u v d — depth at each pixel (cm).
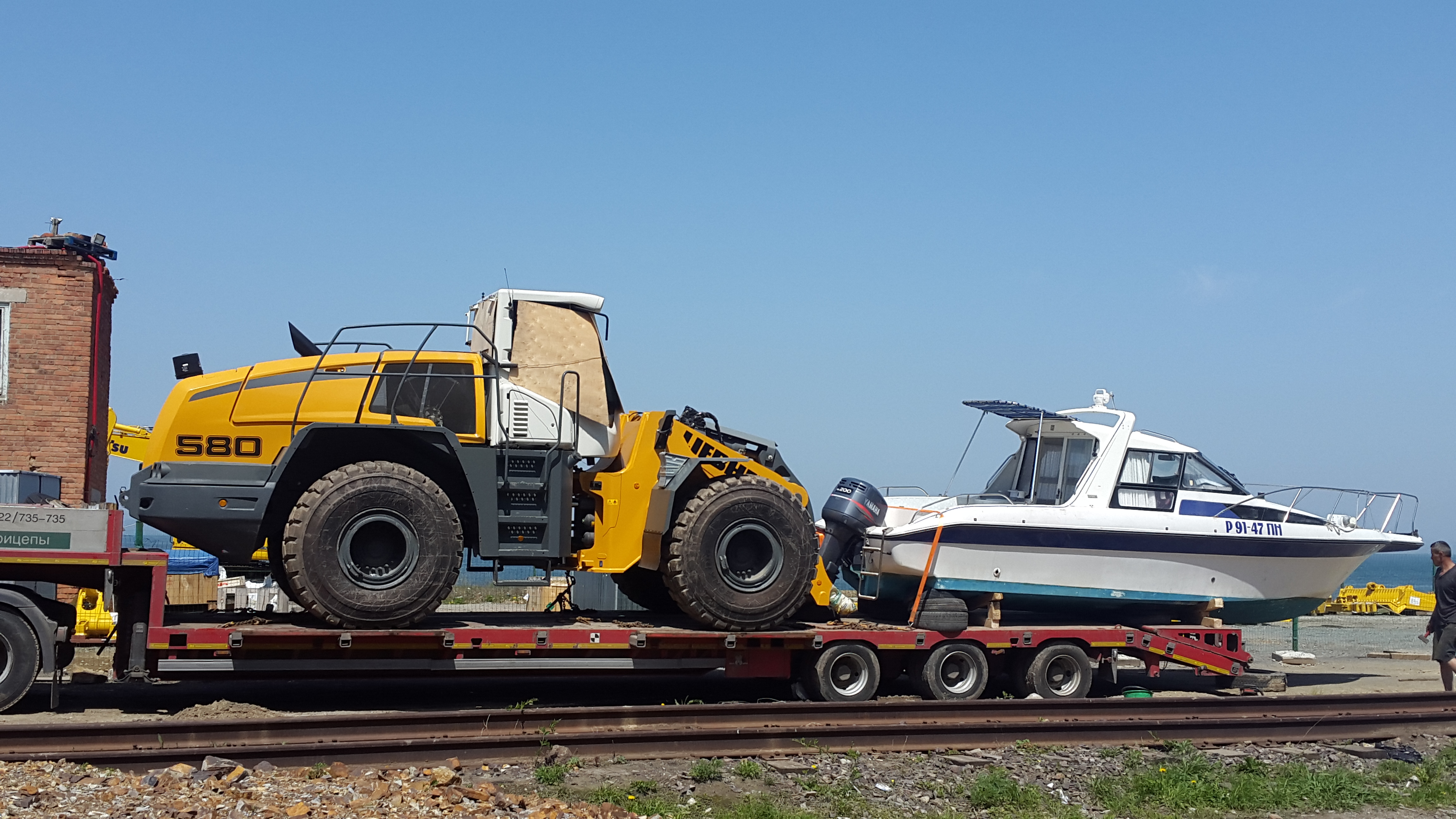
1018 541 1145
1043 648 1110
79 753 689
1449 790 795
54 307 1516
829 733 848
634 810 668
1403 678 1428
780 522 1013
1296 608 1275
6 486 1023
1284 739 954
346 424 915
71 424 1509
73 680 1072
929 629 1071
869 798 731
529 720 815
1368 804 768
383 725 773
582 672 969
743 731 822
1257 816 735
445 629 913
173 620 938
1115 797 761
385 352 966
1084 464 1218
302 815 580
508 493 964
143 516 884
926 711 930
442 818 598
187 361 940
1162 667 1510
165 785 634
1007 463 1342
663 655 991
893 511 1207
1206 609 1216
